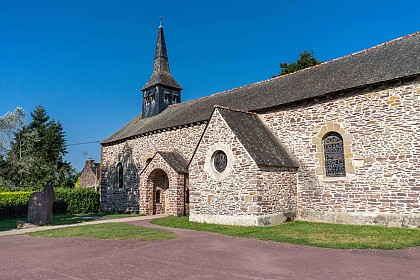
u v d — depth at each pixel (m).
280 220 13.18
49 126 47.25
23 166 34.75
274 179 13.23
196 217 14.45
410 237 9.59
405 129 11.62
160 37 28.05
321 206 13.45
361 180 12.48
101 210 25.48
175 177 17.83
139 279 6.05
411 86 11.61
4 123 35.72
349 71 14.46
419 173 11.21
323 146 13.78
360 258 7.37
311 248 8.59
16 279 6.29
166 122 21.44
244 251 8.40
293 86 16.34
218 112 14.16
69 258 8.02
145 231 12.03
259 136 14.43
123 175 23.89
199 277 6.10
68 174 44.53
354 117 12.86
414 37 14.24
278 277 6.04
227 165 13.53
